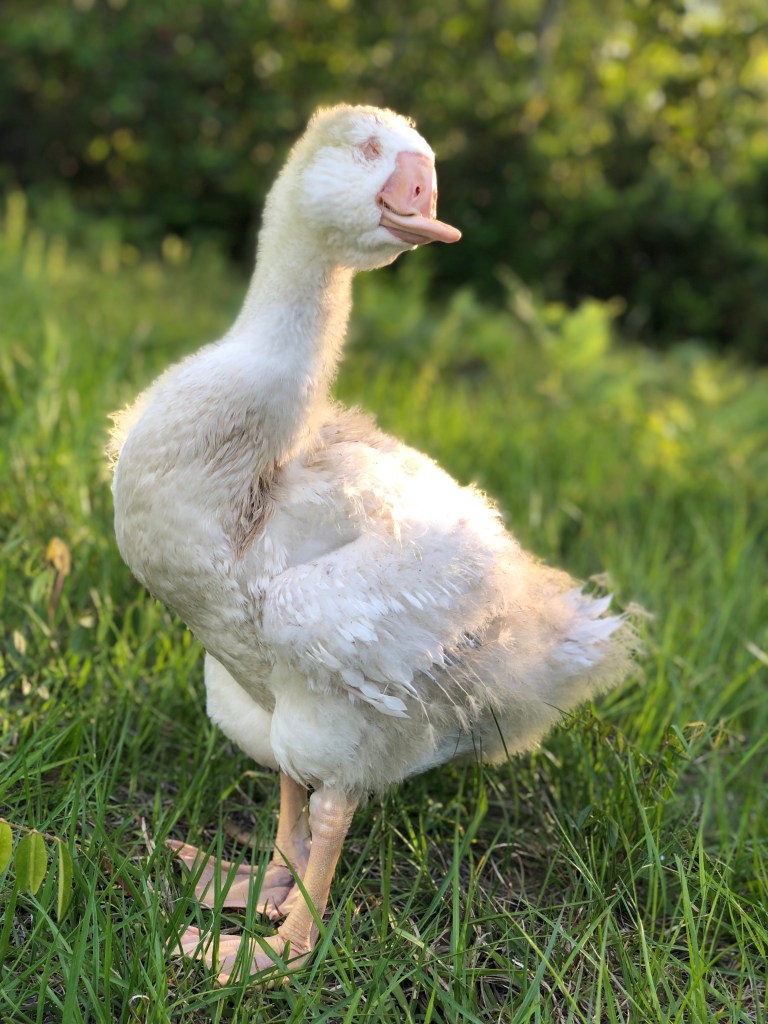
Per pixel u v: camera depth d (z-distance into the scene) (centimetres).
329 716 55
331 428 61
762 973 61
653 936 62
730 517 120
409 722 57
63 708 68
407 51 317
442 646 55
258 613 55
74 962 48
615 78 355
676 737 66
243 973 52
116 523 57
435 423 136
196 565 54
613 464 136
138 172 320
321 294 56
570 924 61
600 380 175
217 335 175
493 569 57
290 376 55
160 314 182
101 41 296
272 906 61
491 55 331
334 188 54
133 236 287
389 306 202
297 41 321
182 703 74
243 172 312
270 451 55
